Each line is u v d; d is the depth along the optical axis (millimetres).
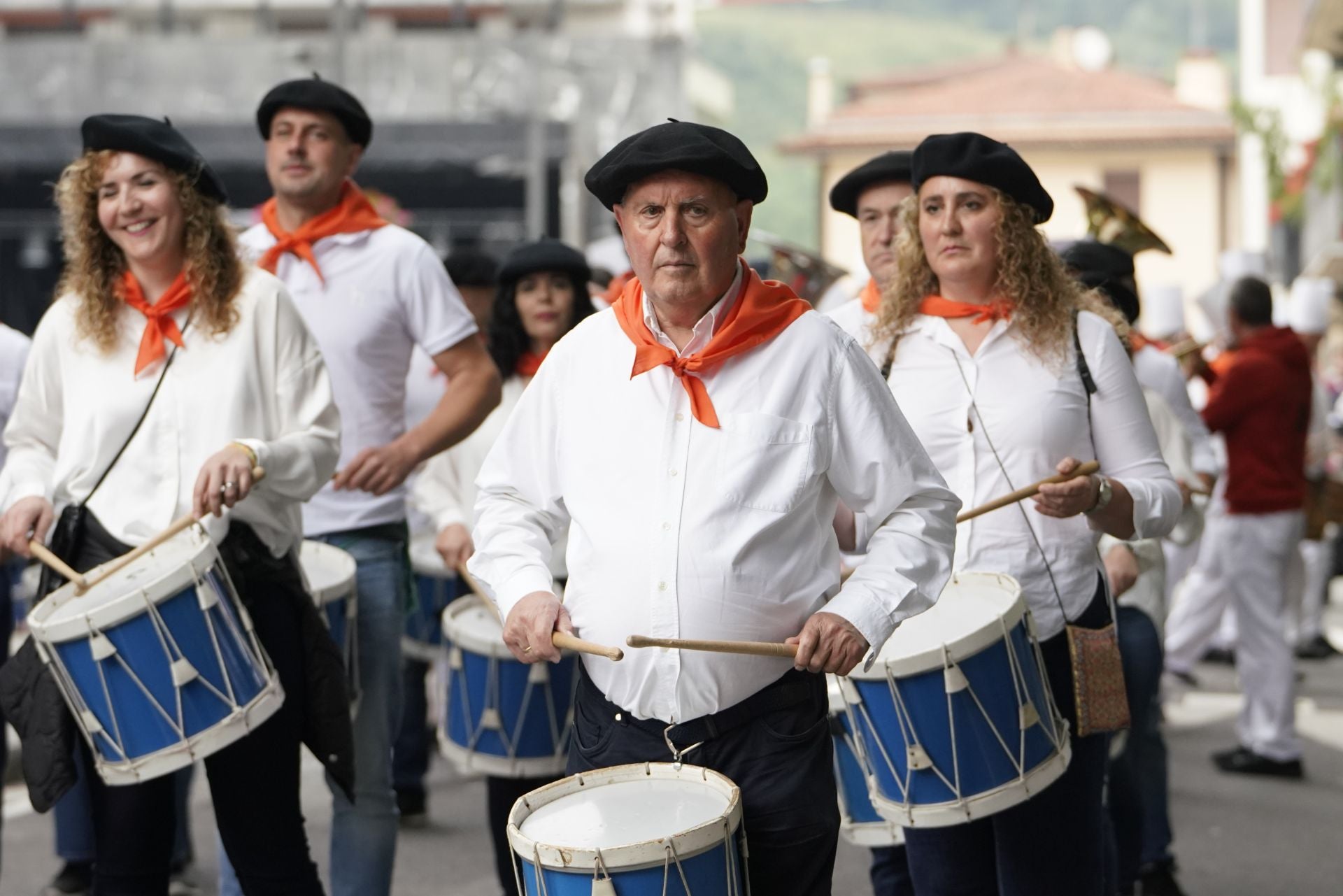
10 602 8258
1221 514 11734
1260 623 11547
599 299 10570
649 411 4707
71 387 6129
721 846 4316
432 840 9828
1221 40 166125
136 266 6117
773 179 132750
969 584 5852
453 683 7883
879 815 6219
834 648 4512
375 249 7547
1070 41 70125
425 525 10133
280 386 6141
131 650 5484
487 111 34312
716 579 4602
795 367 4707
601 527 4703
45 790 5570
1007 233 5980
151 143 5961
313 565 7121
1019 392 5957
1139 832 7957
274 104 7512
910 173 7160
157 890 6031
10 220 31234
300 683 6012
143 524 5961
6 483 6105
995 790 5508
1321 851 9711
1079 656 5887
